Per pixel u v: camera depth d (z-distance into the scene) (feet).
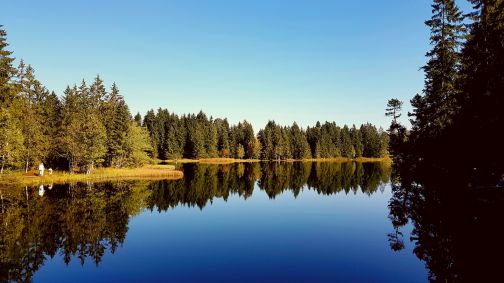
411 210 80.59
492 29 66.23
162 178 178.09
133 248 56.54
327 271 44.50
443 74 97.71
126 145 215.92
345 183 157.69
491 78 62.08
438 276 40.83
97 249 55.83
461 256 44.68
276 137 435.12
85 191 120.88
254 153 437.58
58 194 111.75
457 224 58.03
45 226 69.92
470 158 72.84
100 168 196.34
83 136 167.32
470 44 69.77
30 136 155.94
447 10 97.50
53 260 50.19
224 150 439.63
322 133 480.23
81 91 229.04
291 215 85.56
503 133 58.75
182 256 52.19
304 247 56.34
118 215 82.89
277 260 49.57
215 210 93.61
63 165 188.24
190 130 427.33
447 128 85.51
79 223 73.26
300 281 41.14
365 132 501.15
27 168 158.40
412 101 142.72
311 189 138.92
